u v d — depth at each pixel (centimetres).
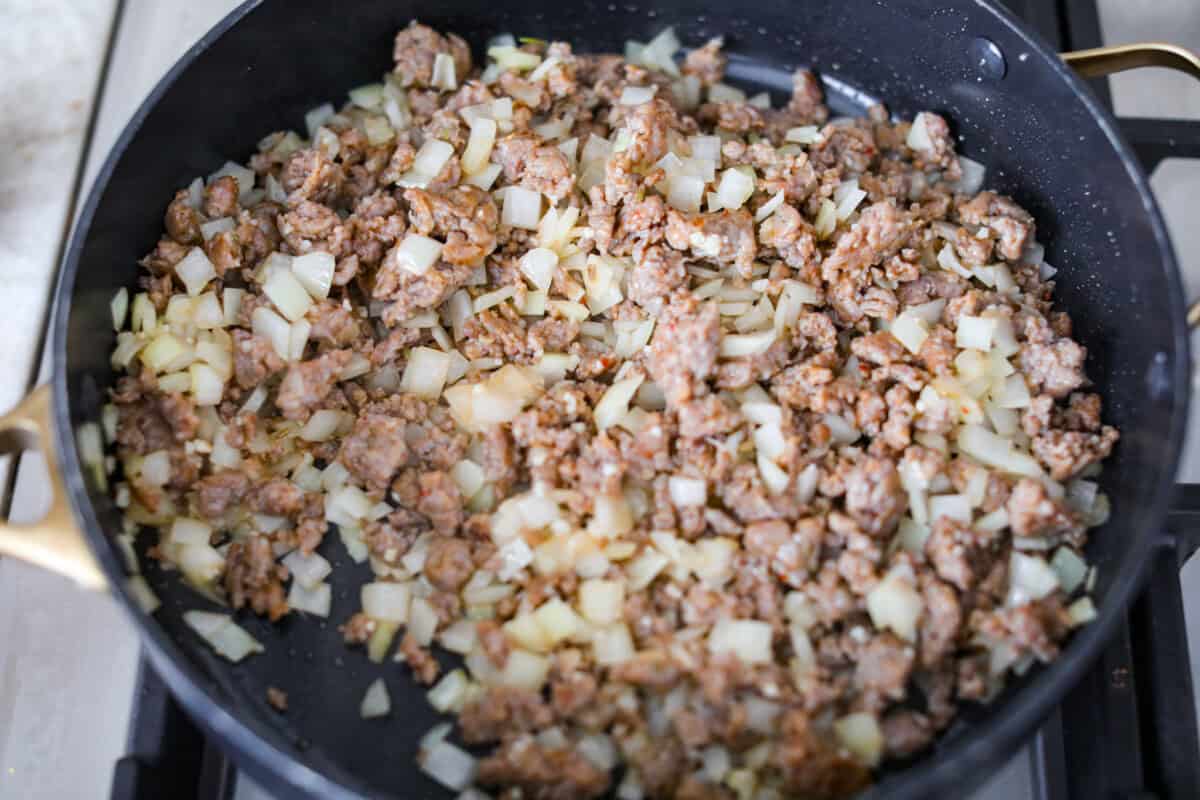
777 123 57
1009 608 47
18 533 43
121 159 48
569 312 51
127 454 48
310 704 47
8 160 58
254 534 49
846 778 44
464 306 52
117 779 45
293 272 51
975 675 46
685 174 53
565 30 58
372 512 49
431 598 48
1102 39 58
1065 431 49
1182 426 45
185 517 49
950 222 54
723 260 51
